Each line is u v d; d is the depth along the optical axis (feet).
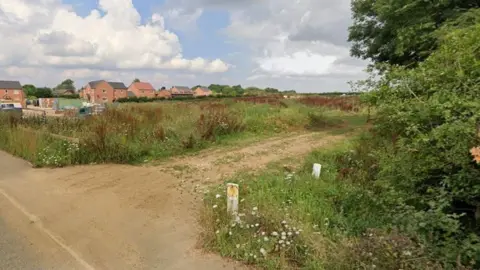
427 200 11.06
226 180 19.24
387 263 8.76
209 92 323.37
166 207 15.72
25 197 17.29
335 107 73.92
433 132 10.53
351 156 22.16
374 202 13.35
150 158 26.07
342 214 13.29
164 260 10.91
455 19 24.58
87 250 11.66
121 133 27.99
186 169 22.80
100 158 25.07
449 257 8.79
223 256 10.99
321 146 29.99
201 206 15.38
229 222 12.25
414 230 9.65
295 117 46.42
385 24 35.81
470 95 10.94
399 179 12.59
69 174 21.68
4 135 31.83
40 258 11.10
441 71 12.41
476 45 11.98
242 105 53.93
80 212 15.21
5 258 11.07
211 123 33.42
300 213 13.05
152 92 318.65
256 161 24.98
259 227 11.80
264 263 10.30
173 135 30.40
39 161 24.18
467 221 10.78
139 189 18.51
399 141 12.87
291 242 10.81
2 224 13.91
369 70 17.80
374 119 17.66
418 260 8.56
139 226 13.66
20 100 223.30
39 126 35.86
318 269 9.64
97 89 268.41
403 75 14.03
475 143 9.61
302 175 18.97
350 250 9.69
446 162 10.75
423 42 27.45
